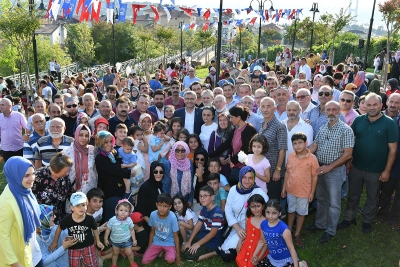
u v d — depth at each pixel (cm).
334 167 504
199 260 500
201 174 561
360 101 660
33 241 373
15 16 1224
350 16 2833
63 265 450
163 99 729
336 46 3638
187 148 553
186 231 538
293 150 554
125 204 468
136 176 550
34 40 1340
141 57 4181
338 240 536
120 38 4288
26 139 612
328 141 512
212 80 1430
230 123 591
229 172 595
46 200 461
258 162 526
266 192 532
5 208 331
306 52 3203
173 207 541
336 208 518
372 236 537
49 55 3600
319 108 594
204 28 2067
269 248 442
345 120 573
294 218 572
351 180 542
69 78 1443
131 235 482
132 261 482
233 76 1529
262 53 4647
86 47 4056
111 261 496
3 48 2789
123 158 539
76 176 498
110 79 1591
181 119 623
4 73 3056
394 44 3080
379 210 582
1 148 701
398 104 538
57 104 659
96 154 520
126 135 571
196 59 4356
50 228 453
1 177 803
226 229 523
